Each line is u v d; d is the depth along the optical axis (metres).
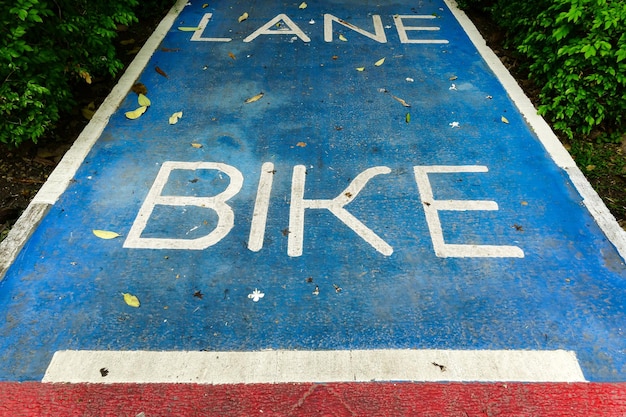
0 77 3.84
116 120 4.56
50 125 4.13
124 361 2.72
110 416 2.50
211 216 3.59
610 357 2.75
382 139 4.38
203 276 3.17
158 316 2.94
